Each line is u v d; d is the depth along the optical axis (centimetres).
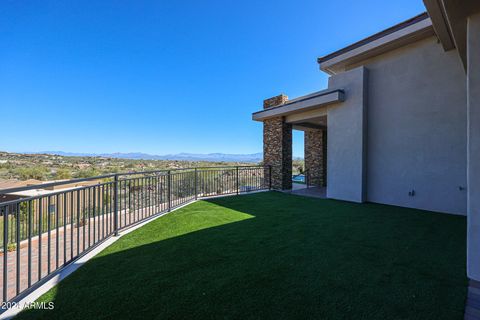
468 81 211
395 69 599
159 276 217
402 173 579
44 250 323
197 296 183
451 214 495
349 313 160
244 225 401
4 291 166
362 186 629
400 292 188
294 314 160
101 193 319
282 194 789
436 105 528
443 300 175
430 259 256
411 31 529
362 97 635
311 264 243
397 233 356
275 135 929
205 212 504
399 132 586
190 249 288
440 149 520
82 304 171
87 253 274
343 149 677
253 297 181
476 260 204
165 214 484
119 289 193
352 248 291
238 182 821
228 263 246
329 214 489
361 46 630
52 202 278
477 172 203
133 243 311
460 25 259
